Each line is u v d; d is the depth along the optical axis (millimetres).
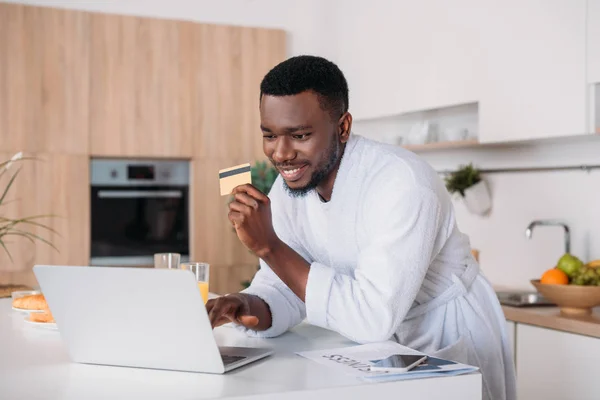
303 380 1084
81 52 3816
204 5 4309
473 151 3613
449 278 1622
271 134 1380
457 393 1113
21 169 3713
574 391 2490
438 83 3312
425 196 1376
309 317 1365
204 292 1507
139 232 4020
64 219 3801
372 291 1321
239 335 1520
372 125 3996
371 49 3836
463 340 1545
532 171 3258
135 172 3990
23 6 3693
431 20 3350
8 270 3695
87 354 1220
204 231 4094
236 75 4152
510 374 1733
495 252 3490
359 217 1460
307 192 1435
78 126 3814
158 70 3973
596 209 2938
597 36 2533
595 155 2939
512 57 2908
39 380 1101
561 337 2545
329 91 1363
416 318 1622
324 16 4355
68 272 1163
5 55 3668
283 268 1356
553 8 2715
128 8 4129
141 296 1133
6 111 3678
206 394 1003
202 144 4078
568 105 2660
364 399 1058
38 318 1618
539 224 3004
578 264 2719
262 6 4441
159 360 1166
